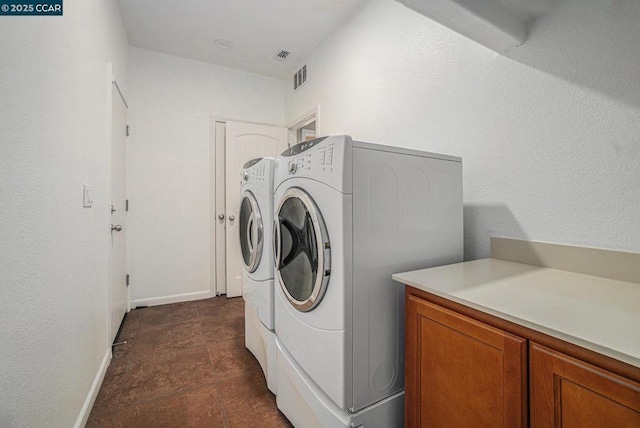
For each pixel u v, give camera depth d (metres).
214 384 1.69
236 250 3.35
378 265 1.10
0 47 0.77
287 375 1.37
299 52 3.08
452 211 1.36
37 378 0.94
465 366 0.83
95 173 1.65
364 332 1.06
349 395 1.02
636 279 1.00
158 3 2.32
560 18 1.21
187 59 3.20
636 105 1.02
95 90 1.67
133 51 2.95
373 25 2.23
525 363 0.69
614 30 1.07
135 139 2.95
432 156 1.28
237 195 3.38
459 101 1.62
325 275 1.06
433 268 1.21
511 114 1.39
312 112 3.05
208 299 3.25
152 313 2.81
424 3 1.09
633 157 1.03
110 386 1.67
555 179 1.24
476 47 1.54
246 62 3.30
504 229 1.42
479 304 0.78
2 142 0.77
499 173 1.44
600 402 0.57
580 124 1.16
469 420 0.82
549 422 0.65
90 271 1.53
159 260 3.07
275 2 2.32
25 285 0.87
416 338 0.99
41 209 0.98
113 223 2.18
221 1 2.30
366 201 1.07
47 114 1.03
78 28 1.37
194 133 3.23
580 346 0.59
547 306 0.76
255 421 1.41
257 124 3.53
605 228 1.10
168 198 3.11
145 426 1.37
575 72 1.17
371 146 1.08
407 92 1.95
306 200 1.15
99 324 1.70
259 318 1.77
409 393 1.02
